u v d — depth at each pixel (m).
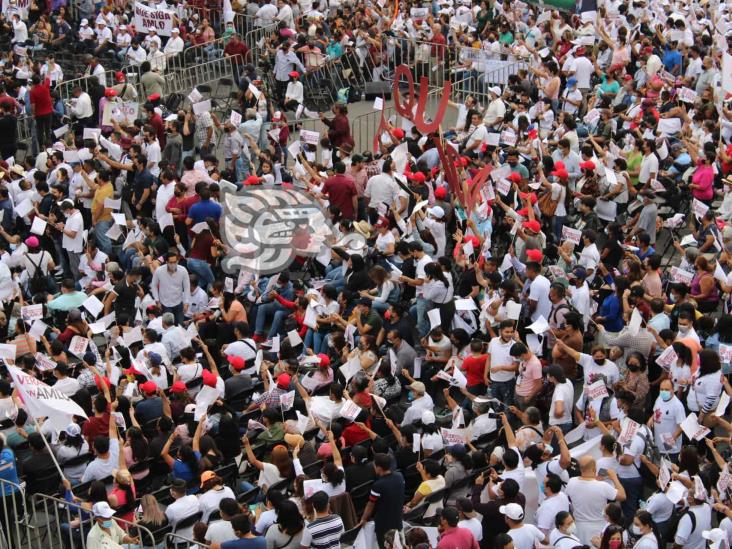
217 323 22.91
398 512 16.23
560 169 25.28
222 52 38.41
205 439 17.80
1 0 42.28
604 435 16.80
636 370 18.55
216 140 33.38
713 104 28.77
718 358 17.94
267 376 19.33
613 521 14.80
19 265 24.61
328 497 15.69
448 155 25.97
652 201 24.42
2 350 19.23
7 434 19.09
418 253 22.36
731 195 25.48
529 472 16.50
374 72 38.22
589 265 21.83
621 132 28.52
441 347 20.91
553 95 32.66
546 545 15.11
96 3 42.00
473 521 15.42
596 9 36.38
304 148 30.08
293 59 35.88
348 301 22.62
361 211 27.05
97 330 21.47
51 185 27.28
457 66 36.59
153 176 27.20
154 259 24.27
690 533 15.67
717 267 21.23
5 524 17.59
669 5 40.81
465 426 19.20
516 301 20.75
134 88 34.72
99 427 18.42
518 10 39.56
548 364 20.70
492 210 25.41
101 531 15.52
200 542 15.45
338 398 18.94
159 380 19.94
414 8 38.91
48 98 32.56
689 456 16.27
